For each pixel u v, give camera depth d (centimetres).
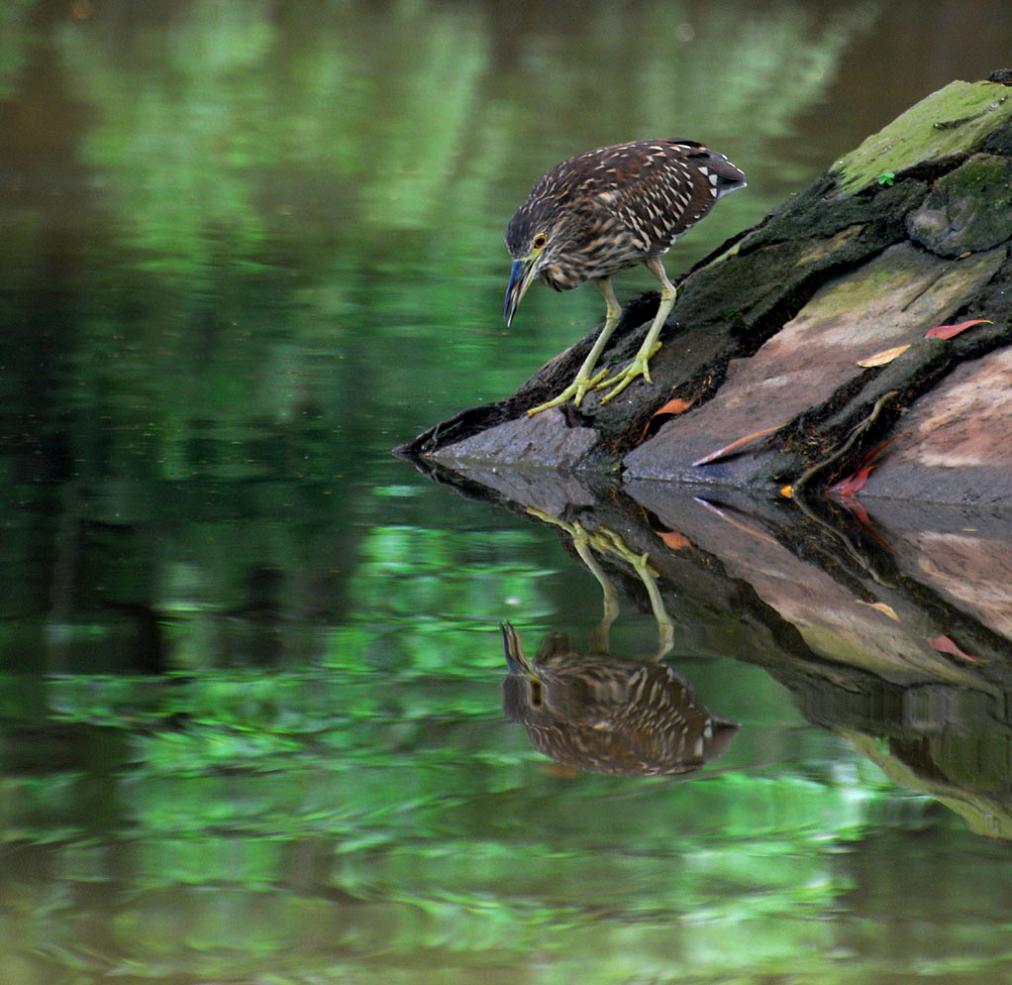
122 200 2061
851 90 3178
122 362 1351
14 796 620
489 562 924
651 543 967
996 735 679
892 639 797
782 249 1234
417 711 707
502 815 609
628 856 579
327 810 614
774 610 840
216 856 577
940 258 1184
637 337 1229
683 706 712
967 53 3691
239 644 785
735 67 3441
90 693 721
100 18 3841
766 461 1087
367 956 516
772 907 539
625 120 2764
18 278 1638
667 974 507
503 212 2042
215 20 3891
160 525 976
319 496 1054
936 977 503
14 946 519
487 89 3081
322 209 2045
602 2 4406
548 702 717
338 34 3775
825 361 1145
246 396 1277
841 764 653
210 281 1652
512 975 501
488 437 1181
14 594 847
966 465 1039
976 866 572
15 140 2453
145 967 508
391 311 1548
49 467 1088
